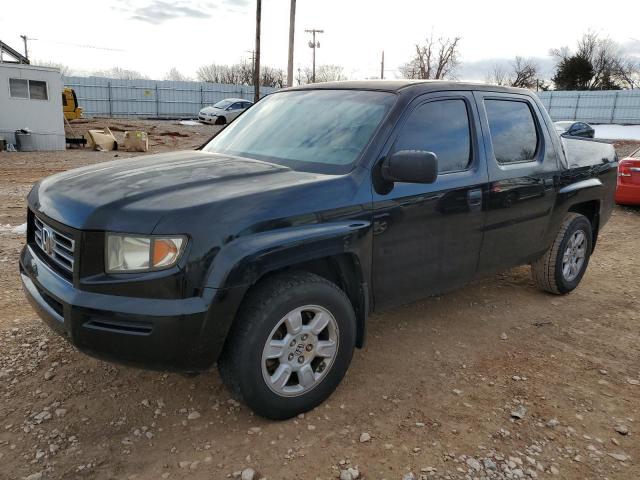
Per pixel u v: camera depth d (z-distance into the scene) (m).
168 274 2.54
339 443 2.86
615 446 2.94
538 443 2.93
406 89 3.58
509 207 4.15
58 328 2.74
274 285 2.84
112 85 40.06
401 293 3.57
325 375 3.12
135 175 3.08
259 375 2.81
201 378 3.44
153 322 2.53
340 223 3.02
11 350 3.68
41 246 3.09
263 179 3.03
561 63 65.06
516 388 3.49
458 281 3.97
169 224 2.54
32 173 13.19
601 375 3.71
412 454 2.79
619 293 5.40
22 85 18.17
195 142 23.12
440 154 3.64
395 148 3.35
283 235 2.78
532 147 4.52
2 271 5.25
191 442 2.83
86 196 2.82
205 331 2.59
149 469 2.63
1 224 7.35
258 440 2.86
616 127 42.38
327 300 3.00
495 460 2.78
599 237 7.89
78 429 2.91
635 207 10.33
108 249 2.60
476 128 3.93
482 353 3.96
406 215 3.37
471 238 3.89
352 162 3.22
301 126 3.68
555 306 4.96
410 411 3.18
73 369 3.48
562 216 4.83
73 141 20.25
